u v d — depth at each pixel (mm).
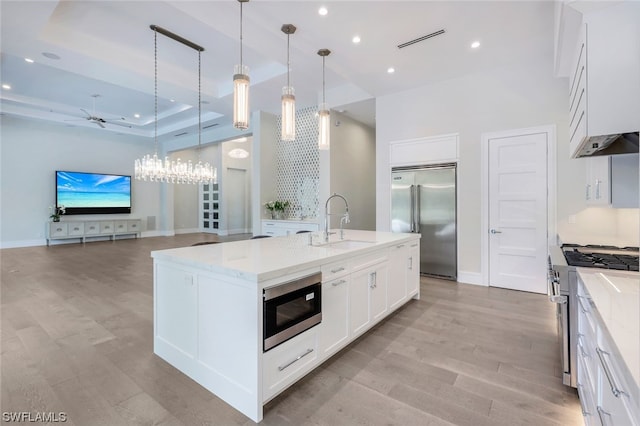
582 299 1744
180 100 5961
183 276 2207
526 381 2125
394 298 3266
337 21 3193
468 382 2117
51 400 1905
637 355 868
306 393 1999
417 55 3908
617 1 1867
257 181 6805
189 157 11664
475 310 3484
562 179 3883
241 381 1822
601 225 3650
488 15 3074
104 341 2711
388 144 5320
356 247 2912
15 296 3943
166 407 1856
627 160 2643
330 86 5512
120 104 7199
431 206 4914
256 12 3043
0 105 7020
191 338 2158
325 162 6066
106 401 1903
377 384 2096
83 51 4020
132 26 3807
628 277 1781
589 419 1508
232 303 1864
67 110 7512
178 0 2855
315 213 6469
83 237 8953
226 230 11258
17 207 8109
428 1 2871
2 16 3182
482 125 4434
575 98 2584
